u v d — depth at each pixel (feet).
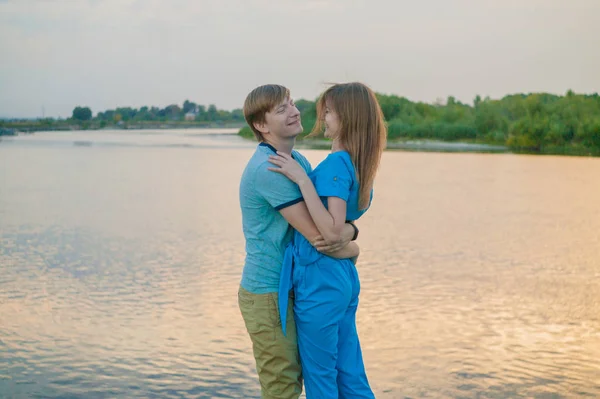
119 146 146.30
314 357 10.61
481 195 55.47
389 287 25.27
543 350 18.39
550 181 68.08
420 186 62.59
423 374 16.67
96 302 22.95
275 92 10.60
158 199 52.26
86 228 38.24
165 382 16.14
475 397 15.29
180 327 20.26
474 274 27.45
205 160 99.81
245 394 15.52
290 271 10.54
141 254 31.01
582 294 24.31
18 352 18.08
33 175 73.61
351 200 10.58
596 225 39.99
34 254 30.96
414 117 188.55
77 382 16.10
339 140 10.67
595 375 16.60
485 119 169.37
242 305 10.89
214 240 34.53
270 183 10.21
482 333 19.80
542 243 34.27
